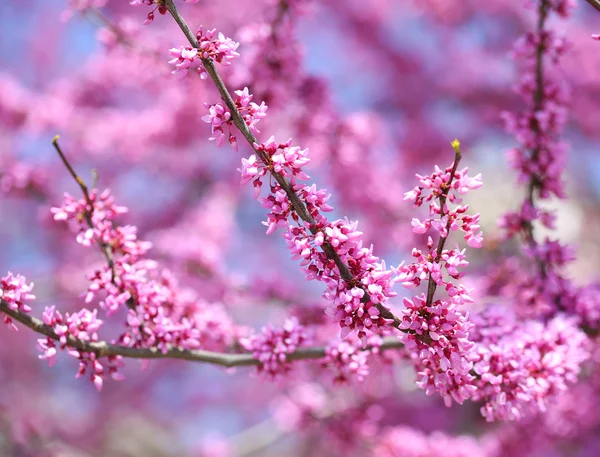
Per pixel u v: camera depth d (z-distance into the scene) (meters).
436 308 2.46
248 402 12.20
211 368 12.08
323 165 6.23
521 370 2.93
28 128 6.71
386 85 9.86
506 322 3.37
